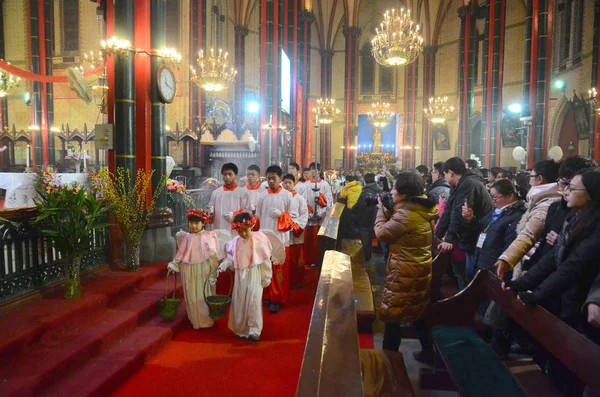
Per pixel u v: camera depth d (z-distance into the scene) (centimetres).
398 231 368
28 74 954
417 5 3391
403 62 1634
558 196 369
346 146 3547
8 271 443
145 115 684
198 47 2070
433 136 3412
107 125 656
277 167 648
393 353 338
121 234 645
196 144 1727
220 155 1722
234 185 673
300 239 714
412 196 374
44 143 2000
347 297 303
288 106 2109
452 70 3300
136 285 574
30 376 335
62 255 477
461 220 484
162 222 695
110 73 675
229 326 504
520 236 354
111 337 438
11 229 443
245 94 3038
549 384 345
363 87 3703
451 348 344
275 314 588
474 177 506
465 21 2808
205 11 2120
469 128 2808
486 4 2712
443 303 383
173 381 394
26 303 455
